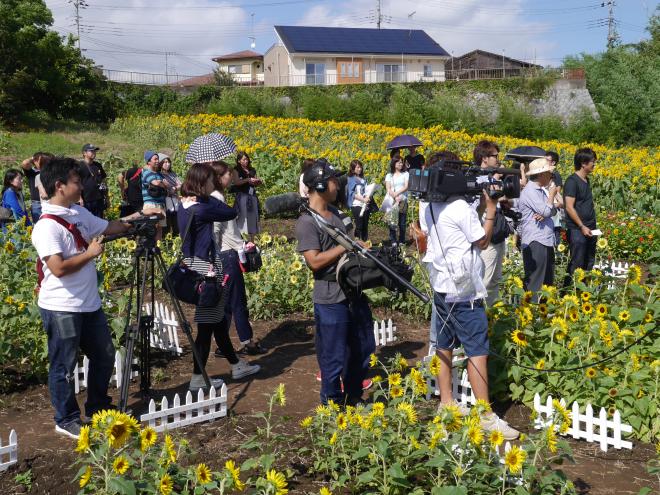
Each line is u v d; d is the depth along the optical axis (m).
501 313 5.47
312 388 5.70
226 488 3.49
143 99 47.59
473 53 68.38
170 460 3.44
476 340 4.65
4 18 37.09
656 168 15.98
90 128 37.47
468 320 4.64
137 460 3.68
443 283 4.65
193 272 5.20
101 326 4.72
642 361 5.01
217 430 4.74
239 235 6.32
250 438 4.58
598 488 4.08
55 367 4.56
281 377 5.95
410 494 3.55
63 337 4.49
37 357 5.70
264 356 6.53
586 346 5.14
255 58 77.50
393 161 12.29
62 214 4.44
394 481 3.52
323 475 4.08
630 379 4.89
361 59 62.28
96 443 3.49
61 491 3.93
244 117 30.61
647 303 5.47
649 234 12.22
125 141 31.36
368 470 3.88
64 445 4.54
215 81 57.88
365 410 4.03
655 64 47.12
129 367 4.79
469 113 40.75
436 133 25.39
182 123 30.38
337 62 61.81
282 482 3.40
